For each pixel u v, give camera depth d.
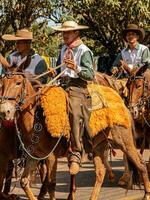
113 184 15.99
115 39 30.91
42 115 11.51
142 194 14.36
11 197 13.38
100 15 27.42
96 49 36.25
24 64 11.52
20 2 20.09
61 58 12.38
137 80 14.13
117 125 12.57
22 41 12.94
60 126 11.41
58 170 19.11
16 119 11.44
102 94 12.49
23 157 11.96
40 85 11.77
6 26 20.91
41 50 22.45
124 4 24.94
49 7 20.25
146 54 15.32
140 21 25.33
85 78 11.72
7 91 10.92
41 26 21.59
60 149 12.10
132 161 12.82
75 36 11.98
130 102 13.98
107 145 12.66
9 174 13.52
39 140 11.46
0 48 20.98
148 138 15.52
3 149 12.22
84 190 15.10
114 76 14.98
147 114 14.67
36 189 15.22
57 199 13.94
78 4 22.91
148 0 24.19
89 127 12.00
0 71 12.26
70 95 11.87
